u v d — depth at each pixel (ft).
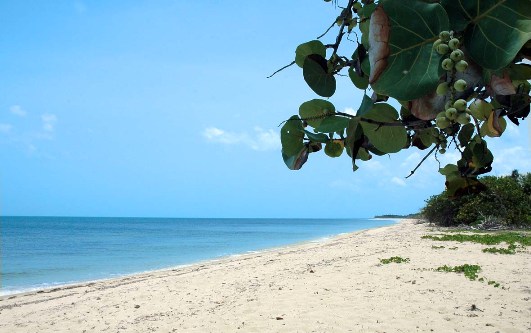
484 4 2.47
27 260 101.24
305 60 3.58
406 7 2.53
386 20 2.54
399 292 33.45
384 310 28.60
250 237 200.13
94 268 82.94
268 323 27.25
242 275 48.73
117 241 181.98
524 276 38.27
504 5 2.44
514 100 2.65
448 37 2.47
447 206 127.13
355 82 3.64
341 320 26.84
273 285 40.14
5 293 52.42
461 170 3.67
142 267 82.58
